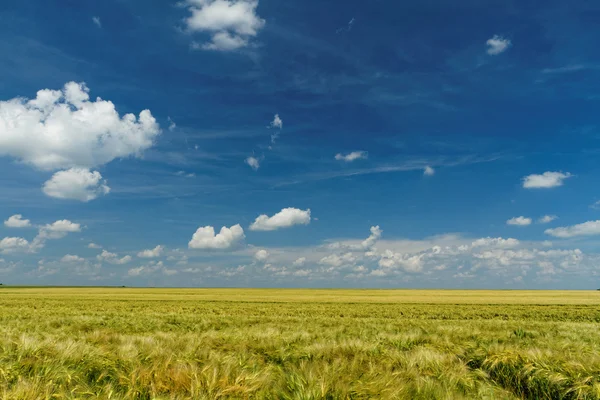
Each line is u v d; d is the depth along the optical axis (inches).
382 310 1363.2
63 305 1519.4
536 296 2903.5
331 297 2493.8
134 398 197.8
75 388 199.9
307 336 435.8
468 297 2618.1
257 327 647.8
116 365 256.1
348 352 327.0
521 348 359.3
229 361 254.1
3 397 183.5
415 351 319.9
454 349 358.3
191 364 231.9
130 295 2615.7
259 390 211.5
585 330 641.6
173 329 659.4
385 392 201.6
